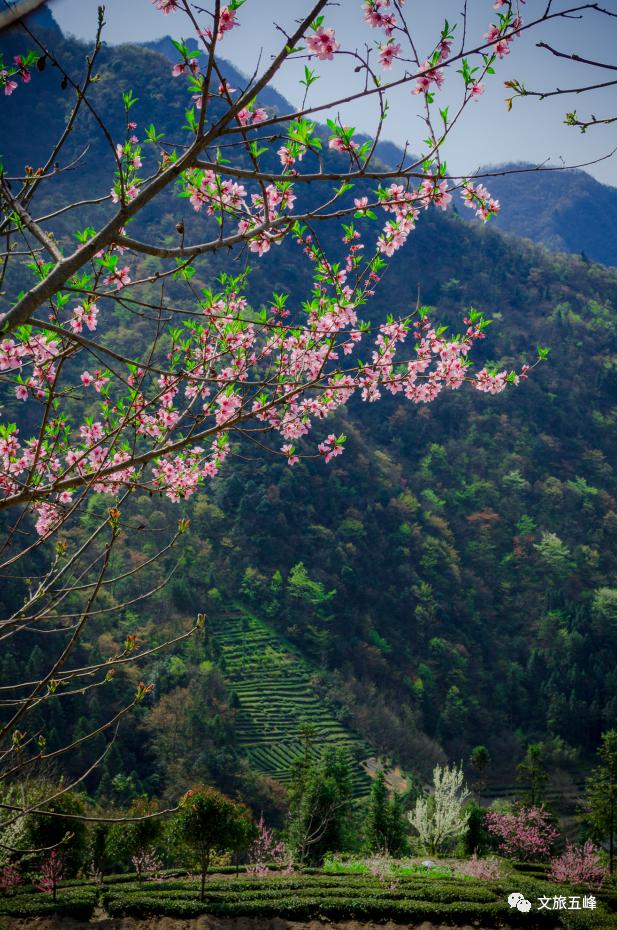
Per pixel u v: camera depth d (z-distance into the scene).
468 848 29.34
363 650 82.31
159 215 129.62
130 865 28.95
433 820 30.75
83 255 3.59
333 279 5.72
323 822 27.88
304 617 81.75
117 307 91.81
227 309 5.72
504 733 82.38
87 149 4.26
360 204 4.66
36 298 3.50
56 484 4.30
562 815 63.94
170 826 22.34
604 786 34.50
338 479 103.31
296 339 5.90
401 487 114.56
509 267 188.62
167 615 68.19
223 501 89.06
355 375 6.13
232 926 18.22
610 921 17.42
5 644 50.38
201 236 124.69
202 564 78.88
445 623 94.81
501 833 32.72
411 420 134.50
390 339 6.15
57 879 20.39
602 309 183.88
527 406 146.38
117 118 155.75
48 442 5.33
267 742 63.22
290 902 18.91
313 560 90.31
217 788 51.56
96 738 50.28
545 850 31.95
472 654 93.69
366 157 4.05
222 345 5.75
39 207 126.31
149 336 85.25
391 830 30.33
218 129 3.67
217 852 28.44
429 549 103.50
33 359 5.21
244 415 4.92
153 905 18.69
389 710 74.31
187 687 60.88
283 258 132.25
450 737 78.69
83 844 20.62
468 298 173.12
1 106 148.75
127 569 68.81
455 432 136.00
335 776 33.12
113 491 5.61
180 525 4.24
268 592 82.44
